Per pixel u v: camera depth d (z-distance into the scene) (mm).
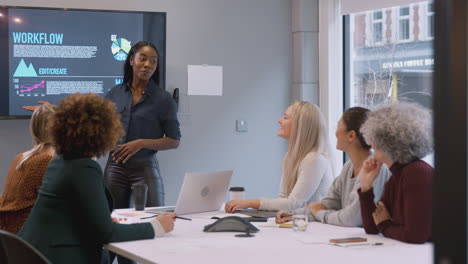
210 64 4926
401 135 2174
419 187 2135
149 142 4125
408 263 1836
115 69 4531
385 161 2277
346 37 5148
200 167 4910
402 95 4633
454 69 667
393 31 4695
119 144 4164
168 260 1906
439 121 676
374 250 2037
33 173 2723
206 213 2990
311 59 5199
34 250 1807
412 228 2127
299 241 2225
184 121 4840
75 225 2131
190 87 4855
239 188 3191
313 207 2811
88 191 2109
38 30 4328
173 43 4789
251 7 5078
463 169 671
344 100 5191
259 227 2584
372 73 4910
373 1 4766
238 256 1959
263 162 5152
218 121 4969
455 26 666
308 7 5176
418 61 4480
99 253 2207
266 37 5145
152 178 4156
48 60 4359
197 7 4871
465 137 671
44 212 2123
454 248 673
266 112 5152
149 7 4691
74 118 2154
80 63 4441
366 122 2309
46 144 2809
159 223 2344
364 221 2363
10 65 4270
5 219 2723
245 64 5062
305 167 3064
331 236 2314
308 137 3143
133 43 4570
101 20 4484
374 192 2406
